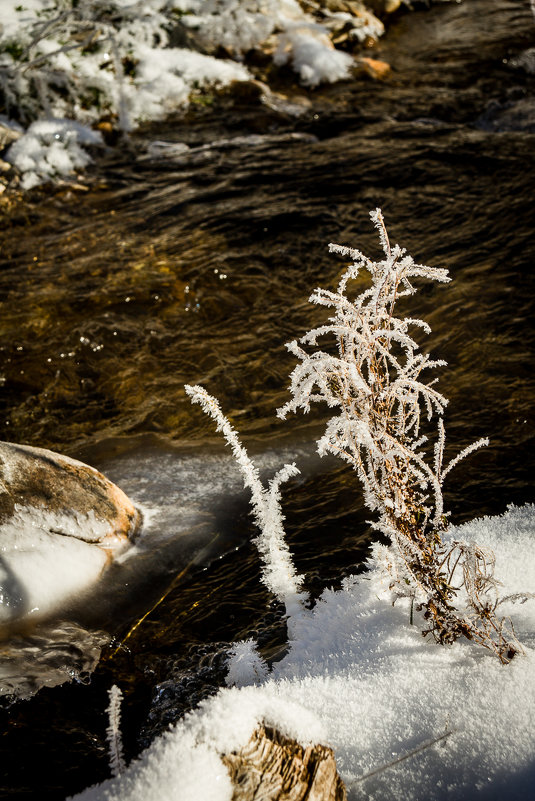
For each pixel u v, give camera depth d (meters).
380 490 2.72
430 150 7.57
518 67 9.44
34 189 7.41
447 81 9.23
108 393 4.91
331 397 2.65
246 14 10.01
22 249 6.53
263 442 4.37
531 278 5.61
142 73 9.20
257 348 5.24
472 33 10.64
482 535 3.23
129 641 3.17
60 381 5.02
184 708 2.85
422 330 5.20
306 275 5.97
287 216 6.70
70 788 2.60
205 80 9.20
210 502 3.91
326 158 7.63
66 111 8.58
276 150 7.93
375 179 7.17
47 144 7.93
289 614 3.05
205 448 4.36
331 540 3.64
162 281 5.95
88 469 3.73
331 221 6.58
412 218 6.53
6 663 2.99
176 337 5.39
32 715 2.84
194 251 6.31
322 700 2.50
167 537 3.66
